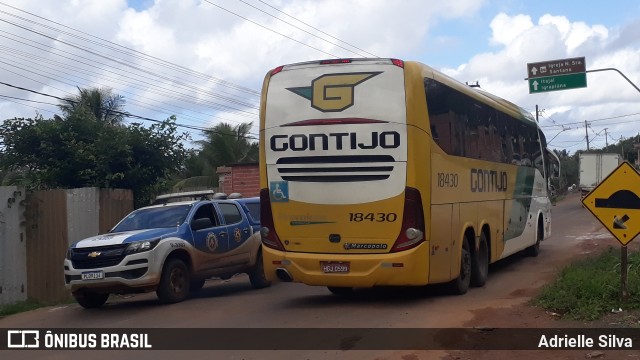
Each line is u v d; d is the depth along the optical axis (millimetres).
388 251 10008
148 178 17359
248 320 10039
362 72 10148
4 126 16797
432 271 10219
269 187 10625
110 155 16719
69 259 11641
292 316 10180
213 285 15867
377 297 11641
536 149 17609
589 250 18375
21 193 14109
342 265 10188
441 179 10625
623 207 9148
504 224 14266
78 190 14742
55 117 17719
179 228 12523
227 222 13930
